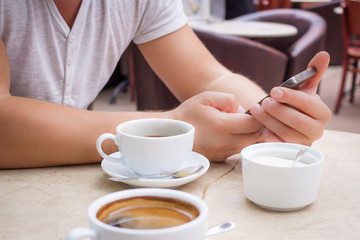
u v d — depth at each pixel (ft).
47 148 2.71
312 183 2.33
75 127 2.75
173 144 2.49
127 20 3.61
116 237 1.72
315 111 2.69
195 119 2.83
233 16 13.38
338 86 15.52
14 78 3.40
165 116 2.90
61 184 2.56
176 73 3.70
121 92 14.17
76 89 3.58
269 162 2.41
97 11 3.47
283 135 2.72
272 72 8.32
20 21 3.26
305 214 2.32
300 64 8.80
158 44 3.72
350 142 3.23
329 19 17.92
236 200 2.44
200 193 2.49
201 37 7.96
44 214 2.29
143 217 1.83
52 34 3.37
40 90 3.46
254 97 3.42
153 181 2.43
